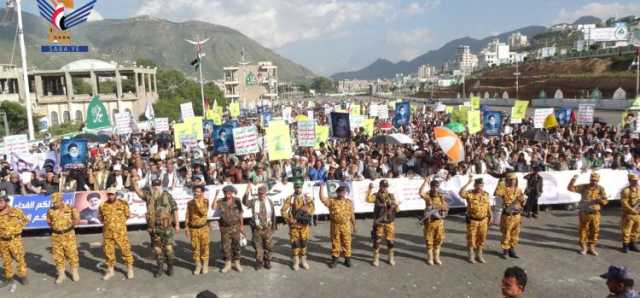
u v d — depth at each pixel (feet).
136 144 78.18
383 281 28.25
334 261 30.53
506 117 112.88
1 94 211.61
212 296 12.59
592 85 267.59
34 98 209.05
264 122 115.34
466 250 33.45
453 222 40.50
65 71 206.69
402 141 61.77
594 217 31.14
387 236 30.58
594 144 60.39
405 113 86.79
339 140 73.61
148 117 108.58
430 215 30.25
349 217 30.35
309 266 30.94
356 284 27.89
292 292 26.91
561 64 339.57
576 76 296.10
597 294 25.86
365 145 64.44
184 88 279.69
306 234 30.12
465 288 26.96
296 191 30.35
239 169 45.65
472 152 54.90
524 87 335.47
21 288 28.25
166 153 60.75
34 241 37.60
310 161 50.70
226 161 53.62
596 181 31.42
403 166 52.49
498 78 395.75
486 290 26.61
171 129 101.81
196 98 276.00
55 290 27.86
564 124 93.81
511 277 14.01
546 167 49.21
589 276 28.35
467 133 78.59
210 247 34.94
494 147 56.39
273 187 41.60
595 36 338.75
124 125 71.05
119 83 208.74
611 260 30.96
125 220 29.09
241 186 41.04
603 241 34.71
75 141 46.55
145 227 40.75
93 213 39.09
